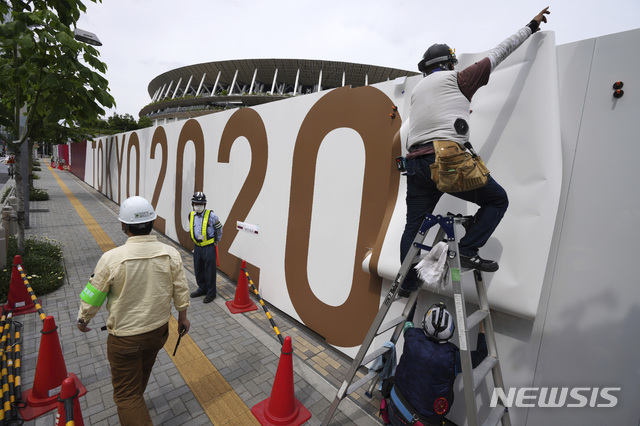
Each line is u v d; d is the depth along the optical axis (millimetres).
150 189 9953
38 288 4871
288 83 69062
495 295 2229
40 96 4797
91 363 3352
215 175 6371
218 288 5621
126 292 2133
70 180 24344
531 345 2262
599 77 1991
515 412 2357
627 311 1914
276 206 4754
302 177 4289
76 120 5227
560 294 2146
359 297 3529
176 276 2391
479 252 2338
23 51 4105
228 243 5973
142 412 2176
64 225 9625
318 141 4043
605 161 1978
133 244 2221
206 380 3180
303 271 4273
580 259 2072
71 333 3900
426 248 2004
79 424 2021
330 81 67000
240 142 5586
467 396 1833
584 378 2070
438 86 1881
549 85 2072
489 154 2318
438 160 1781
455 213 2547
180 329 2521
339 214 3766
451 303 2715
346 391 2416
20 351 3393
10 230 7246
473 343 2596
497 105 2303
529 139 2135
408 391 2074
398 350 3102
